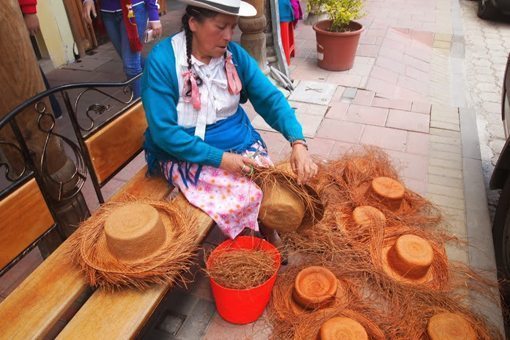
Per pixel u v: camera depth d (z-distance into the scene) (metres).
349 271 2.10
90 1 3.85
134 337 1.43
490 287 2.10
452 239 2.37
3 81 1.68
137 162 3.13
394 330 1.82
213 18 1.66
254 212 1.93
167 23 6.10
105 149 2.02
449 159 3.09
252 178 1.90
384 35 5.54
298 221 1.89
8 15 1.62
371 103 3.86
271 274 1.89
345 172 2.66
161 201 1.90
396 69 4.64
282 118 2.08
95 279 1.52
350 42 4.29
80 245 1.63
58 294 1.52
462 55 5.37
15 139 1.79
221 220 1.88
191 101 1.85
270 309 1.98
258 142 2.16
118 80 4.41
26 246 1.63
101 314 1.46
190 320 1.97
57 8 4.59
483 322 1.87
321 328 1.69
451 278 2.11
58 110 3.53
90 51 5.16
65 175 1.97
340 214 2.41
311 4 4.61
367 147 3.03
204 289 2.12
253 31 3.90
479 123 4.00
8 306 1.47
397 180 2.64
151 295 1.53
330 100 3.90
